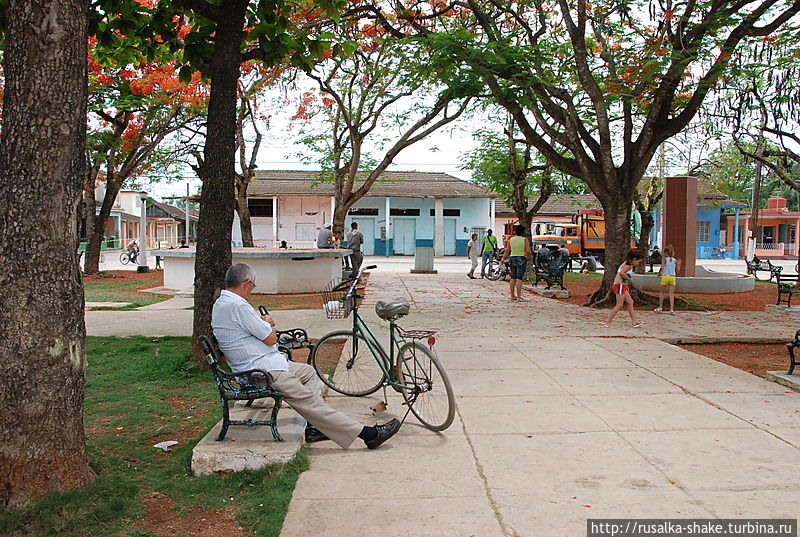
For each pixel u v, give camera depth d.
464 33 11.95
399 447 4.77
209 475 4.16
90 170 21.33
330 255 17.38
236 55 7.18
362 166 24.70
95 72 17.05
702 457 4.50
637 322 11.48
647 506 3.71
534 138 14.61
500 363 7.78
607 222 14.16
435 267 31.14
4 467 3.47
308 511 3.65
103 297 15.91
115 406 5.77
